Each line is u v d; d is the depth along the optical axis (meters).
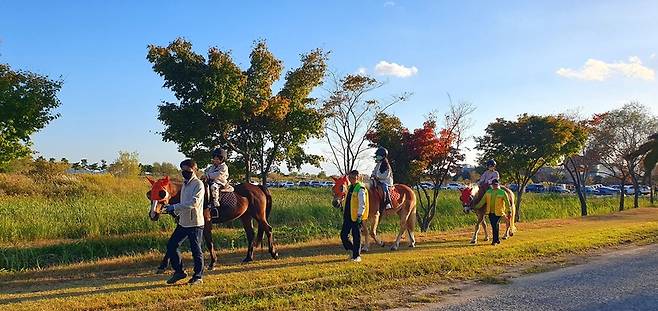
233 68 16.81
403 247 13.58
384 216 13.35
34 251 13.00
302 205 22.92
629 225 18.34
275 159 19.58
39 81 23.06
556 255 12.52
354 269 10.06
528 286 9.21
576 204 32.97
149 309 7.43
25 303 7.53
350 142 20.48
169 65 16.58
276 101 17.80
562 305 7.86
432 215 20.47
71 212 17.81
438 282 9.55
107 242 14.34
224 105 16.61
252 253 11.82
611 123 37.94
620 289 8.90
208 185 10.59
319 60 19.52
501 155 25.19
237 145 18.78
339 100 20.00
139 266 11.20
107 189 29.11
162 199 9.60
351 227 11.33
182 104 17.38
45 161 33.81
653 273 10.28
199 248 9.00
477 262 11.16
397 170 20.09
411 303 8.07
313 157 20.11
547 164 26.12
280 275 9.48
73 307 7.38
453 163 20.64
